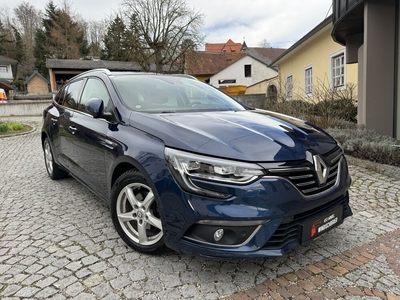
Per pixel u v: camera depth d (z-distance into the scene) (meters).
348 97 8.29
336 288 2.12
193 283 2.18
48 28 51.53
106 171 2.87
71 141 3.64
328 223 2.35
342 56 11.13
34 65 54.78
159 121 2.46
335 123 6.93
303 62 14.64
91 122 3.21
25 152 7.41
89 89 3.63
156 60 31.47
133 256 2.53
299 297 2.04
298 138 2.38
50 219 3.30
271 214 1.98
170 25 30.61
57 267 2.39
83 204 3.72
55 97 4.79
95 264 2.42
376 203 3.59
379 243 2.71
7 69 49.19
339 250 2.61
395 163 4.72
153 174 2.20
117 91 3.04
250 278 2.24
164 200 2.14
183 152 2.10
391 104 5.99
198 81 3.97
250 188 1.97
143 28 30.55
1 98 25.95
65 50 51.00
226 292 2.09
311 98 8.92
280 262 2.44
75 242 2.78
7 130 11.35
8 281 2.23
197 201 2.00
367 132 5.77
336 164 2.48
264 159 2.05
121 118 2.77
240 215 1.94
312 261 2.46
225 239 2.03
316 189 2.19
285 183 2.04
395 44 5.83
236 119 2.66
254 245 2.01
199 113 2.85
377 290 2.10
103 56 46.22
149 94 3.16
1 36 55.31
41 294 2.08
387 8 5.71
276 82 19.23
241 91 24.98
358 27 7.25
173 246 2.15
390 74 5.91
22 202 3.85
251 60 36.69
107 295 2.06
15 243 2.79
